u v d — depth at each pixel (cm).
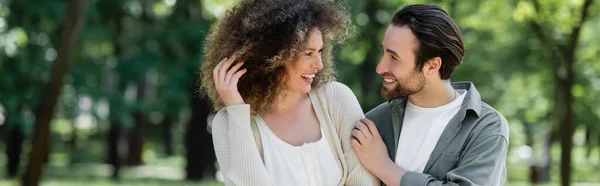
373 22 1423
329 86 308
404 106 307
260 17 282
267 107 296
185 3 1443
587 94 1347
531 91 1647
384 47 294
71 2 920
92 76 1432
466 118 299
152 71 1418
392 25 294
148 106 1490
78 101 1395
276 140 295
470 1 1191
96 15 1312
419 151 300
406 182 290
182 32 1416
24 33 1188
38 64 1247
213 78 295
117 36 1432
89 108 1415
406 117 306
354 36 310
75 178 1681
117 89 1462
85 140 2673
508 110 1708
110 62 1450
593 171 2238
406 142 304
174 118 2280
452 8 1186
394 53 290
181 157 3005
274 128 298
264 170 284
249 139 285
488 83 1617
